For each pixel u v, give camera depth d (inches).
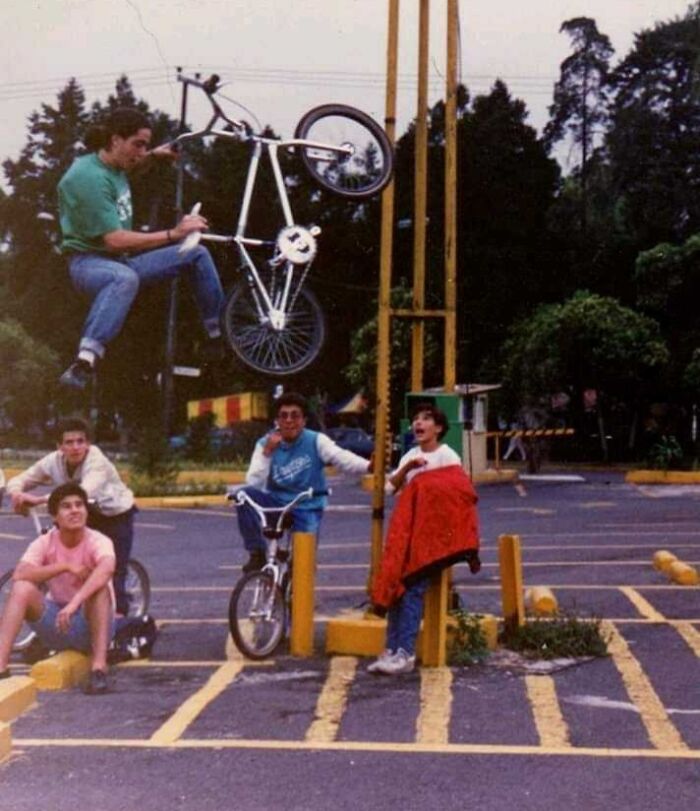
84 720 238.5
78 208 264.5
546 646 299.0
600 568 462.0
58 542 274.5
